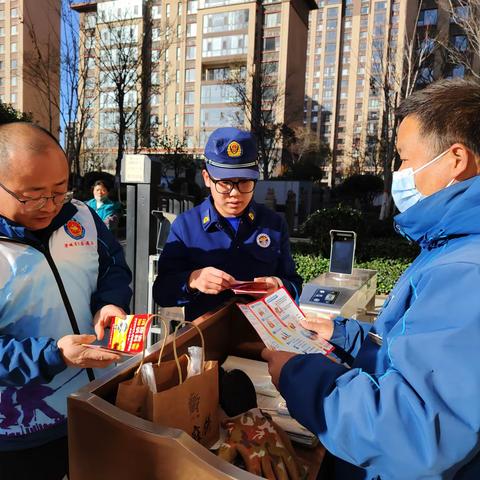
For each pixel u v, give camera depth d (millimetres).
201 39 47906
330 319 1472
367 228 7062
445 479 725
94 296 1517
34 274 1300
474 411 678
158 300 1943
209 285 1634
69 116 16531
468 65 9281
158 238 3236
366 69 15500
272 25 44312
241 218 2004
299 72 47625
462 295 741
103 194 5895
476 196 820
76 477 863
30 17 17641
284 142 28328
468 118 901
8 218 1262
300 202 18125
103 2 19125
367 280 3404
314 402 857
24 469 1377
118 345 1102
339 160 49375
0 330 1283
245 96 25656
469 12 9016
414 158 980
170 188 21859
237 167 1821
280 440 1045
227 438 1035
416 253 6859
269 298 1560
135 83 18375
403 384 752
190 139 47094
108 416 800
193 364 1042
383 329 957
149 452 779
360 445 765
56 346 1129
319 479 1136
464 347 703
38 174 1182
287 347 1299
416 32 11656
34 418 1346
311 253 7238
